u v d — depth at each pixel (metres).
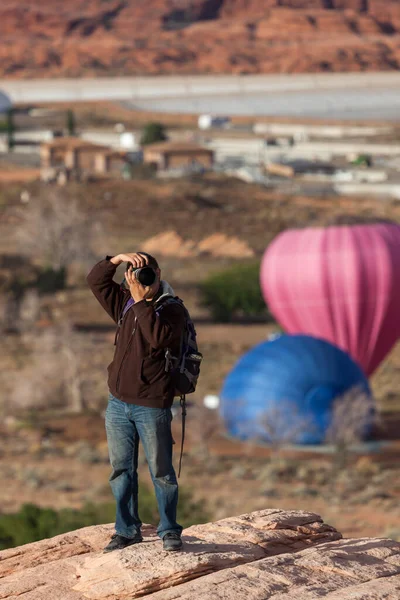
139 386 27.61
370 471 182.38
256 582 26.59
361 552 30.12
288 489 168.75
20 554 32.16
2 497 161.25
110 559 28.55
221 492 165.25
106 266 28.19
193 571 27.64
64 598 27.62
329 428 188.12
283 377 193.88
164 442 28.14
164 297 27.58
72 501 158.75
